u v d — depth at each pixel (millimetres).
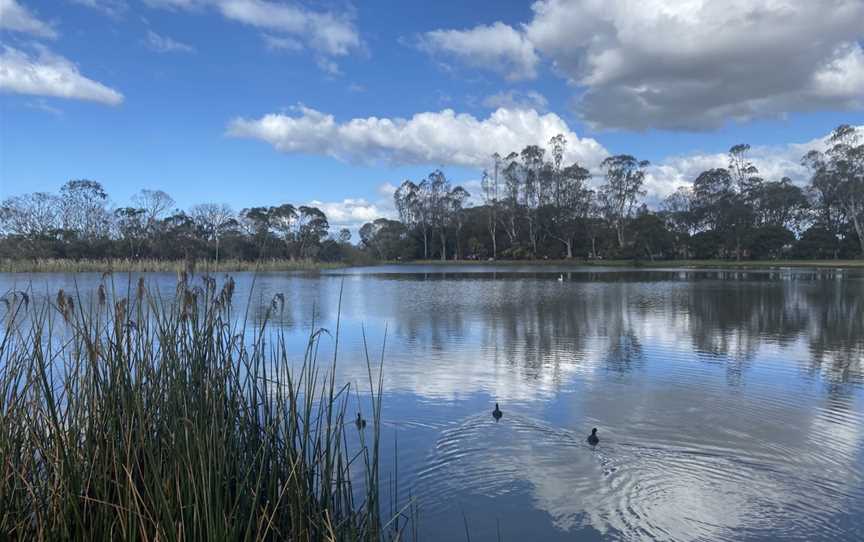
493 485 4289
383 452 4871
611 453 4918
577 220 60188
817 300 17562
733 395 6734
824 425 5656
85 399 3018
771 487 4305
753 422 5730
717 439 5250
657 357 8961
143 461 2832
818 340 10547
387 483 4305
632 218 59281
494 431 5410
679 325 12477
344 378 7449
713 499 4094
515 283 27734
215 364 3328
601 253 59875
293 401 3258
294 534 2744
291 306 16453
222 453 2787
